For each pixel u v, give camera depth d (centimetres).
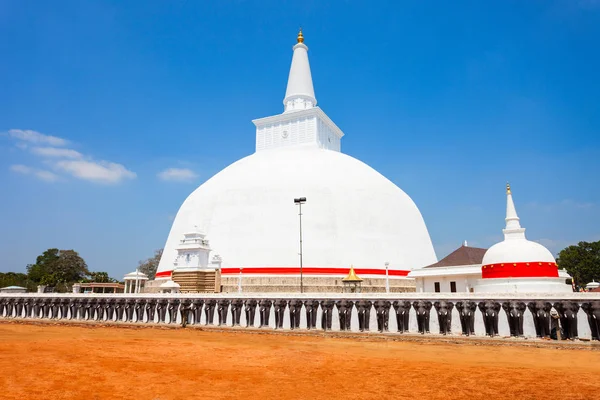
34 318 4528
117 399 1330
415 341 2956
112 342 2703
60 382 1535
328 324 3350
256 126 7012
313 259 4784
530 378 1667
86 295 4375
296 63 7100
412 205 6075
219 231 5178
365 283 4803
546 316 2742
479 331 2922
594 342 2542
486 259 3484
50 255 11200
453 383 1581
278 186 5253
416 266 5344
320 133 6725
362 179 5622
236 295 3750
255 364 1973
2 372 1678
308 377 1684
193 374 1716
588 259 8669
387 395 1409
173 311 3956
